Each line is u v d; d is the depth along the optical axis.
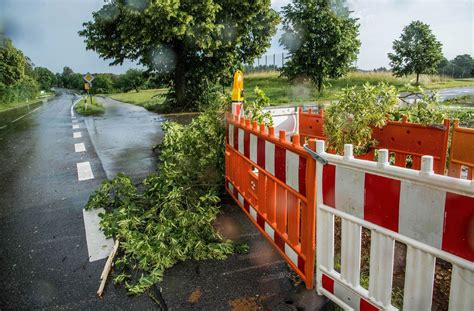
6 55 52.25
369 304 2.12
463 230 1.51
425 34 32.38
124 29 18.06
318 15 24.16
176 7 16.88
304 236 2.59
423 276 1.75
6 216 4.41
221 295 2.62
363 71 40.50
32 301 2.63
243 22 20.17
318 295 2.56
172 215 3.75
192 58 21.66
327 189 2.30
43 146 9.69
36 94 59.38
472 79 52.81
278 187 3.02
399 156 3.95
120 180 4.59
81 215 4.33
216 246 3.23
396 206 1.83
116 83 83.88
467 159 3.33
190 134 5.80
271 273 2.89
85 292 2.72
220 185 4.97
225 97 5.46
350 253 2.20
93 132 12.16
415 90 4.96
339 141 4.04
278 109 5.76
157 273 2.88
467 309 1.55
